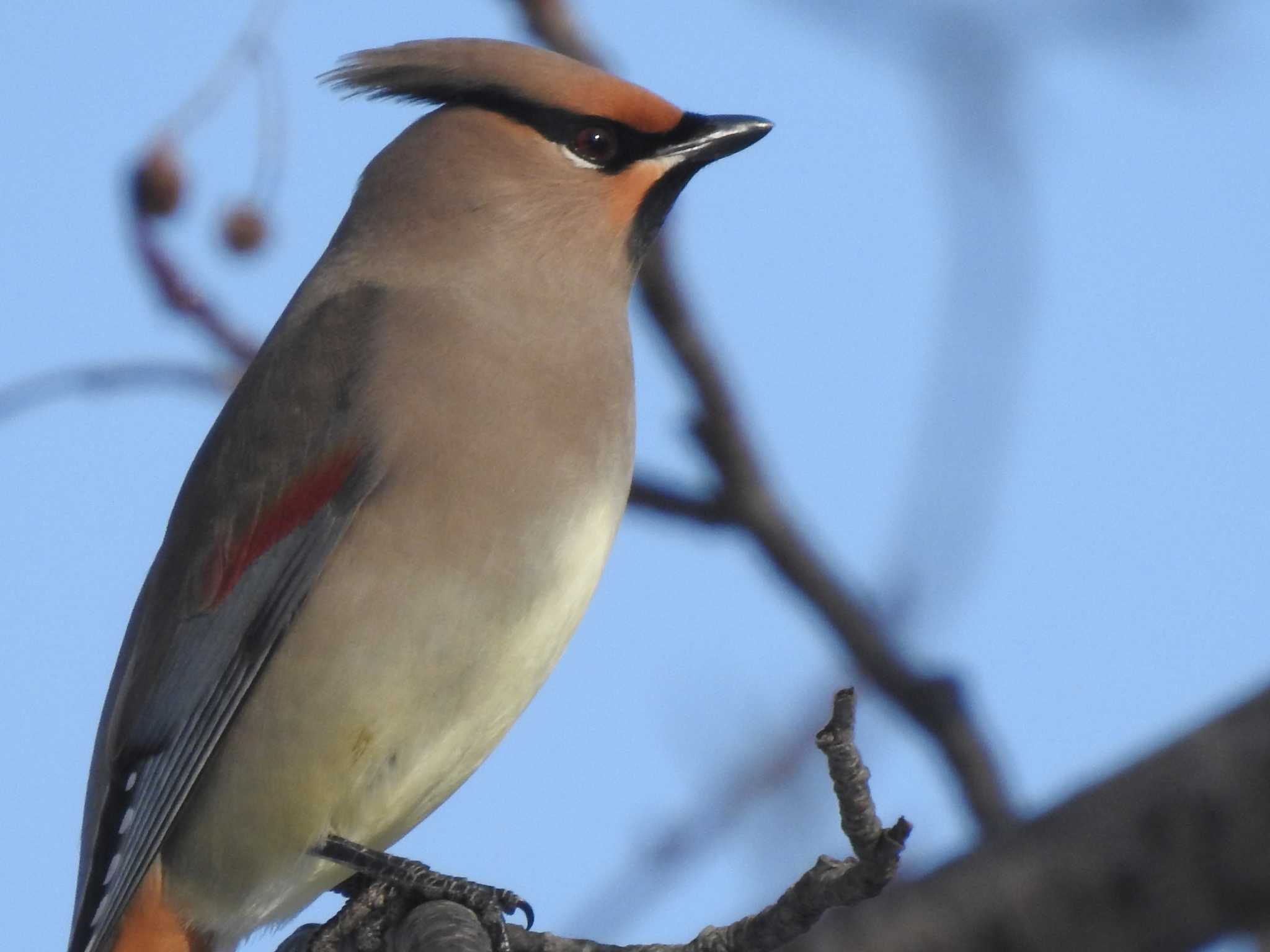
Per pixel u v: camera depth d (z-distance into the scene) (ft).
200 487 23.86
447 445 21.99
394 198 25.40
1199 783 17.53
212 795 22.07
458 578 21.67
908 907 18.37
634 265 25.14
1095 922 17.70
